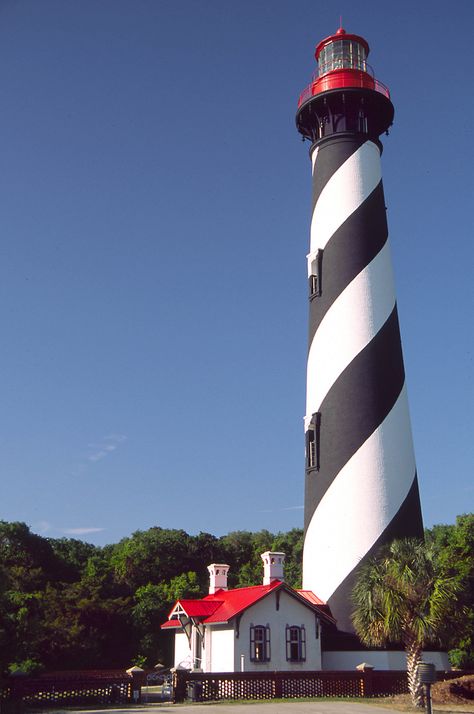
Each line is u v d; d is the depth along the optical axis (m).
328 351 38.53
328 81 42.25
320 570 36.44
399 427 37.44
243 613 34.81
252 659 34.38
